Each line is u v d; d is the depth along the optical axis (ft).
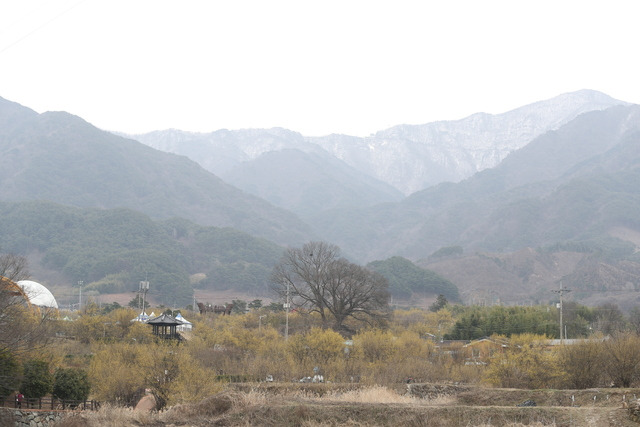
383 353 259.80
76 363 211.20
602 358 161.07
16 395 124.26
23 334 131.85
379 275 433.48
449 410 101.50
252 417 105.60
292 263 458.09
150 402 157.07
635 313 467.11
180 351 182.29
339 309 405.18
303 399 115.44
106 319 340.18
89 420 113.70
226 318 463.42
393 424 100.22
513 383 168.96
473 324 392.27
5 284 133.69
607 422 91.45
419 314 542.98
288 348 250.57
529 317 381.81
